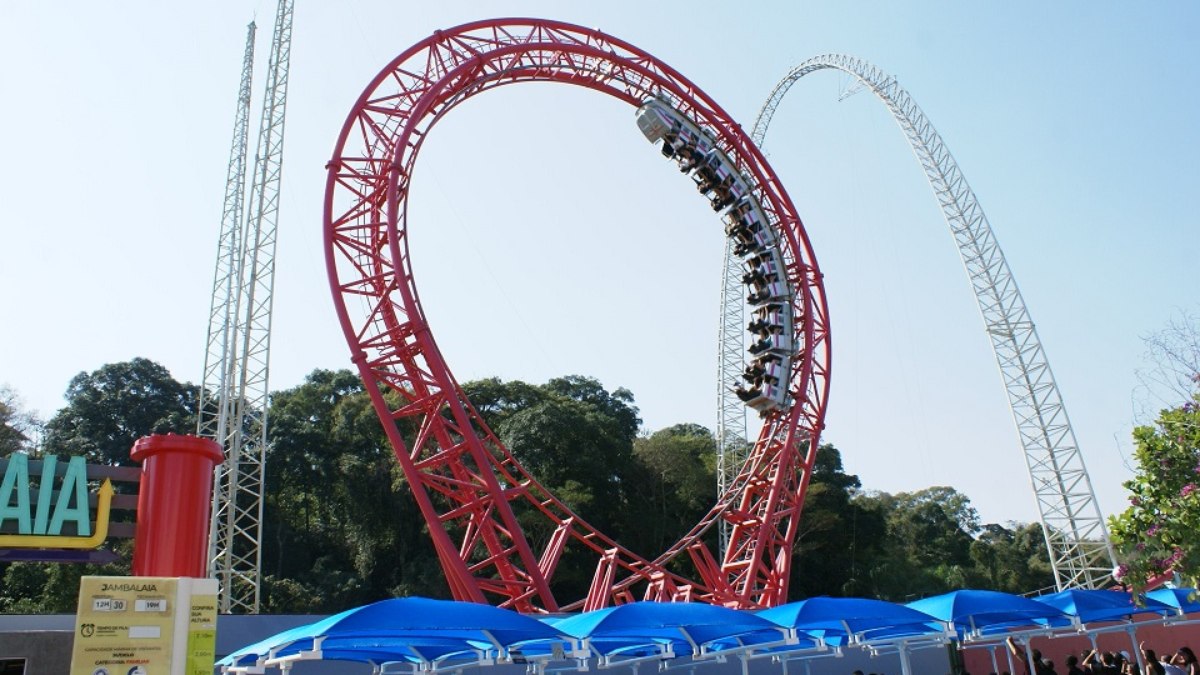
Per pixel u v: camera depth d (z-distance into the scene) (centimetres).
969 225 8462
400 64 4375
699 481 9312
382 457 8738
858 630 2592
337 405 9381
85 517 2477
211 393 9062
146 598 1677
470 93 4481
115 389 9312
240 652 2016
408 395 4066
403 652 2369
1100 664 2748
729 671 3522
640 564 5016
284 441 8644
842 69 9794
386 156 4209
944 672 3909
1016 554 11762
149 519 2434
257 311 6450
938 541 12012
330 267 3944
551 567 4447
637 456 9350
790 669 3650
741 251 5294
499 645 1931
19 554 2411
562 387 10738
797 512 4856
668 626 2114
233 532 6119
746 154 5238
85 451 8719
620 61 4922
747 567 5019
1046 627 2922
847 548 9569
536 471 8162
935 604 2439
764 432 5147
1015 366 7981
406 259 4144
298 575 8138
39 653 2361
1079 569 7338
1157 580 2914
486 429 4469
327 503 8856
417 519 8356
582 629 2036
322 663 2878
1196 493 2091
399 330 3994
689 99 5159
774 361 5050
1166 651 3781
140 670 1631
